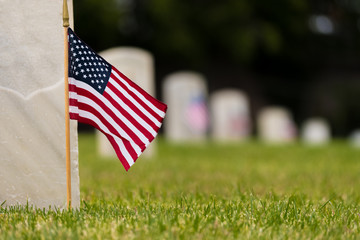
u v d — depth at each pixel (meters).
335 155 19.44
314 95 54.25
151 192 9.17
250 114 51.84
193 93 28.08
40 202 6.81
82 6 43.56
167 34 46.50
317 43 53.88
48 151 6.77
